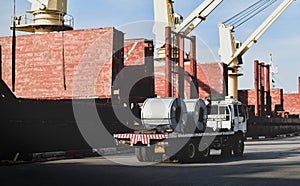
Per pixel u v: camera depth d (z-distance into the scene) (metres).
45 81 30.39
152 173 12.78
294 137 47.47
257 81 51.25
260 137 43.34
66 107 20.94
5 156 17.12
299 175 12.33
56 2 37.00
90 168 14.30
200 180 11.16
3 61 31.91
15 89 31.17
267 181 11.01
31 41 31.14
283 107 67.69
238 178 11.61
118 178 11.52
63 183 10.51
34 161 17.16
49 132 19.69
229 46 53.50
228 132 19.19
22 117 18.25
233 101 20.30
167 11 41.31
